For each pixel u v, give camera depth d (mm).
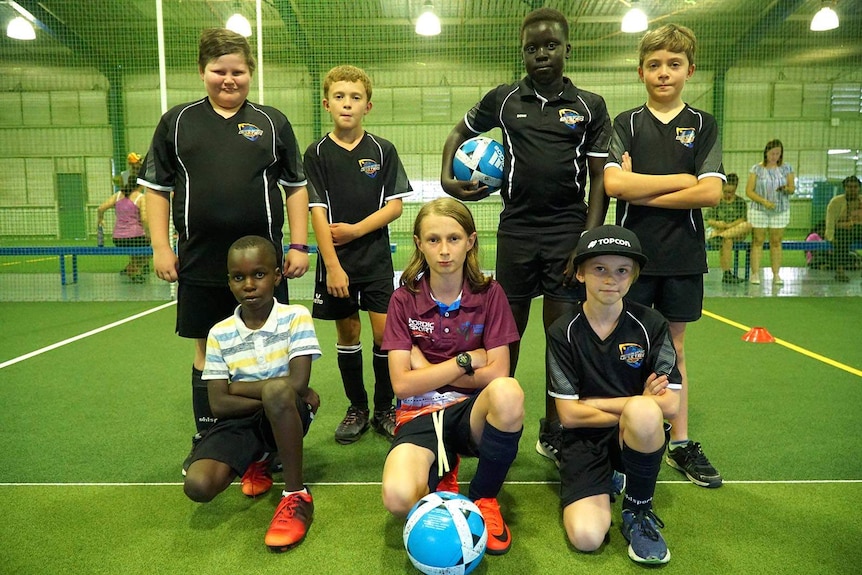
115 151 16219
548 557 1880
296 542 1942
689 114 2541
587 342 2092
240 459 2064
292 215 2584
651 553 1810
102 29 13656
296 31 13234
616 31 14383
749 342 4852
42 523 2086
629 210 2555
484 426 1907
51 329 5527
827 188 14781
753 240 8055
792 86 17359
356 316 3002
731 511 2150
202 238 2377
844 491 2293
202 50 2352
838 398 3426
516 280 2650
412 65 15680
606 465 2055
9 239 18078
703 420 3090
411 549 1657
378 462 2639
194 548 1932
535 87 2564
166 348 4766
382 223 2906
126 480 2432
